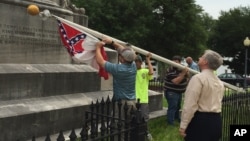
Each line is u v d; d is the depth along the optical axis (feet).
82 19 38.65
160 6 148.77
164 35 148.46
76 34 21.93
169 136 30.48
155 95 38.93
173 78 34.37
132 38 131.54
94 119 18.20
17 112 23.36
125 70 20.43
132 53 20.54
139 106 16.53
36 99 26.91
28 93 26.78
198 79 17.99
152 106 38.34
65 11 34.50
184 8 148.66
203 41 156.66
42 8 31.58
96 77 33.58
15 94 25.82
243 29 212.84
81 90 31.76
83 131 12.66
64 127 26.55
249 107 29.81
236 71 221.25
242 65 218.79
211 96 18.10
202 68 18.61
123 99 20.61
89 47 21.86
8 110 23.26
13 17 28.73
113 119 16.08
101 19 133.18
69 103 27.96
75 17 37.91
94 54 21.93
